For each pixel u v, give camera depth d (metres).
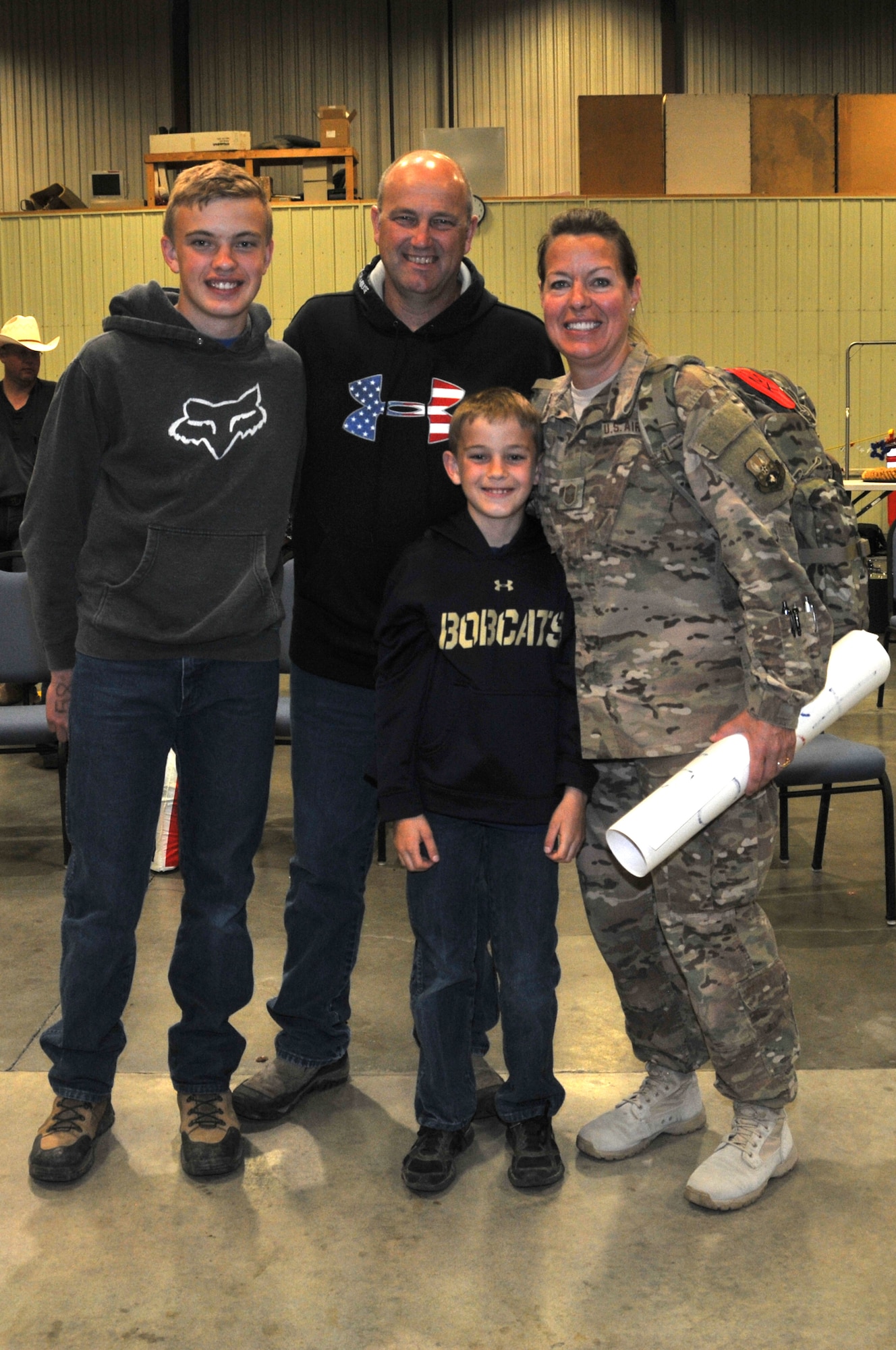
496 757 1.95
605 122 9.55
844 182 9.60
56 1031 2.10
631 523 1.86
